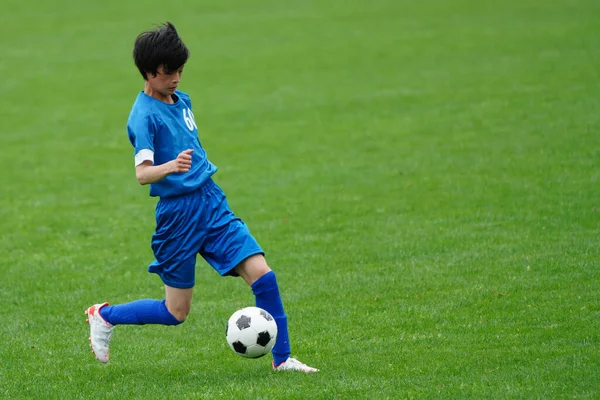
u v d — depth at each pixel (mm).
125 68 84375
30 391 19812
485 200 37656
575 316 23078
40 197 43969
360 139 53219
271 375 19891
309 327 24109
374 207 38375
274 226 36438
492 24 94688
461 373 19312
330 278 28922
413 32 94000
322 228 35688
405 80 71188
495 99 60938
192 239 19734
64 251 34312
